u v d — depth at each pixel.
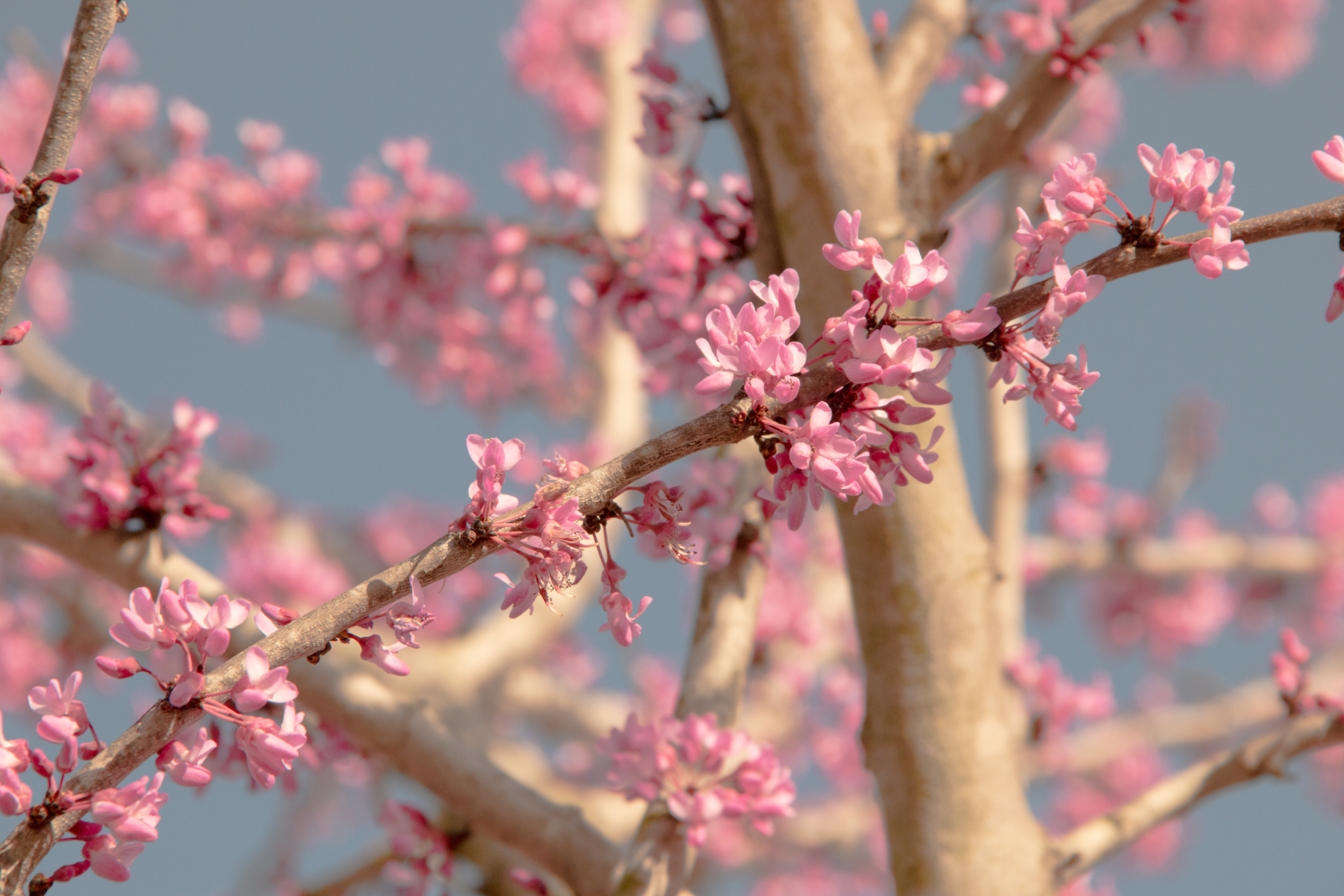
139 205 9.27
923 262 2.44
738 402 2.44
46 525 4.54
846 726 13.30
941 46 5.29
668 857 4.16
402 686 9.81
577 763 13.74
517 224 7.34
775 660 11.94
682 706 4.59
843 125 4.70
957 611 4.43
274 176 9.09
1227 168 2.53
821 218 4.64
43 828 2.23
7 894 2.17
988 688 4.46
